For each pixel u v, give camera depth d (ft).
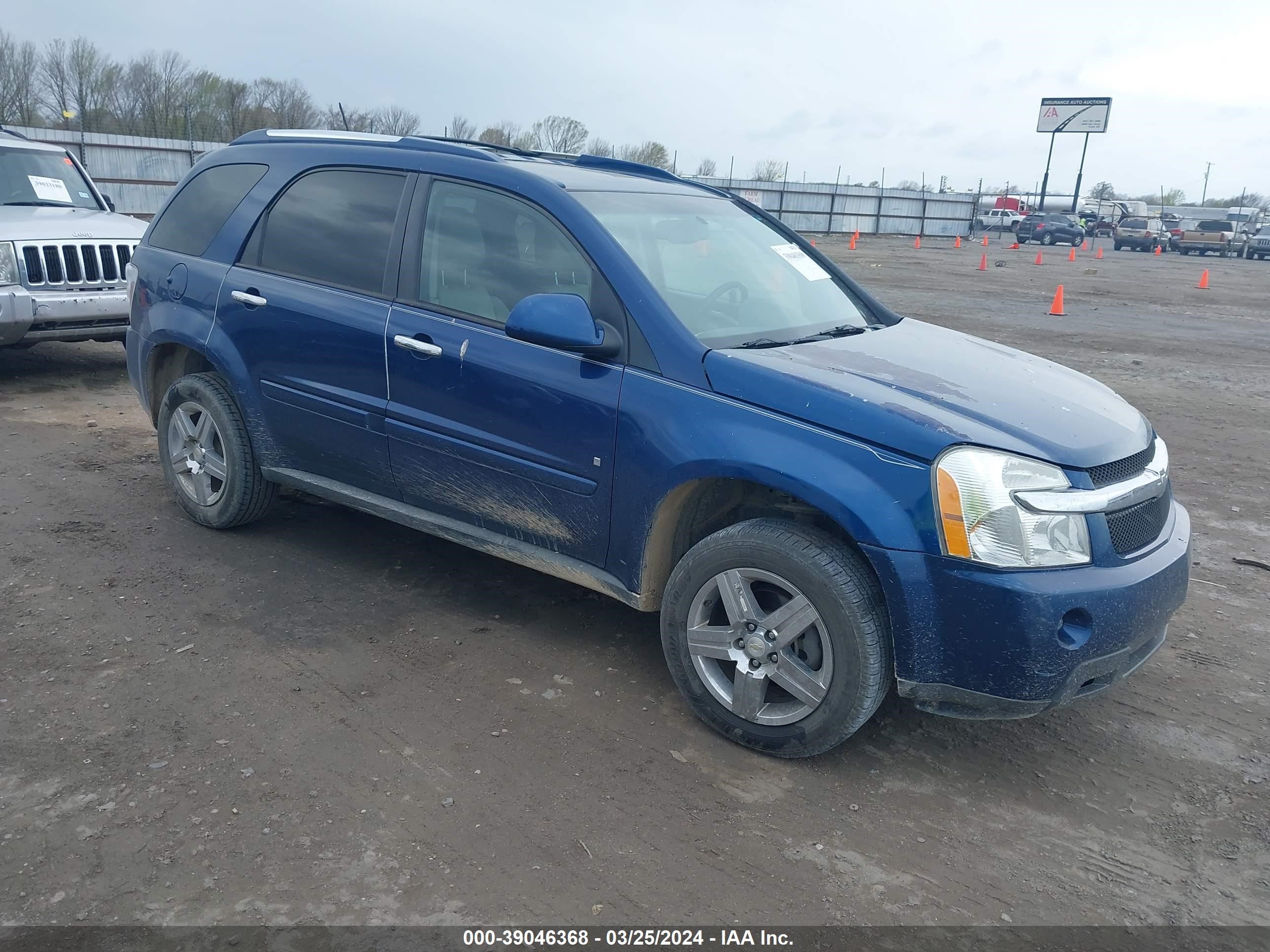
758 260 13.50
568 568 12.03
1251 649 13.89
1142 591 9.76
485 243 12.42
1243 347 45.39
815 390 10.12
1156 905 8.70
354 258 13.56
